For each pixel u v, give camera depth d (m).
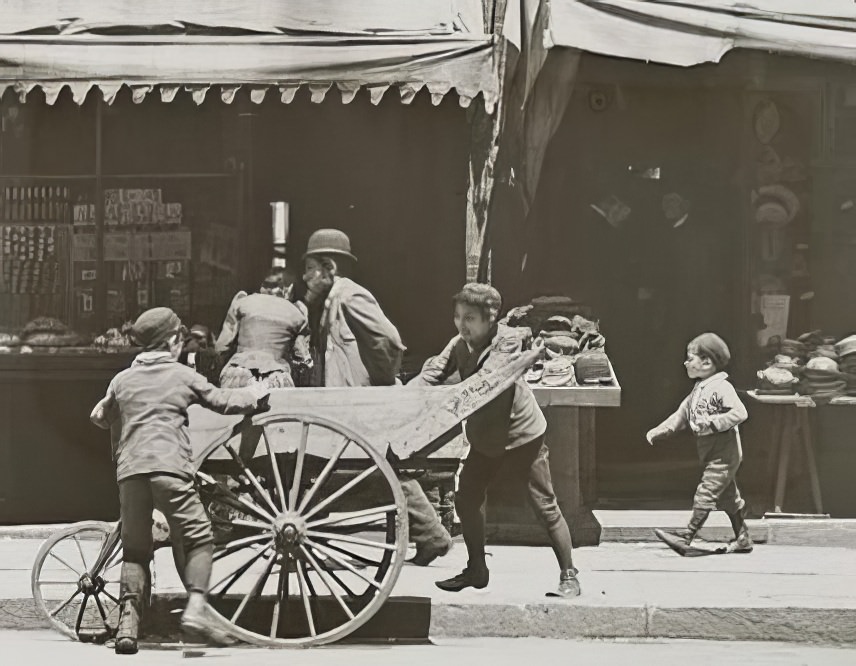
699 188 10.34
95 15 8.00
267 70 7.93
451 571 7.74
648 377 10.34
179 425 6.31
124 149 10.22
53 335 10.16
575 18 7.82
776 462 9.38
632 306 10.38
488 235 8.70
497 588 7.27
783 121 10.28
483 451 6.93
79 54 7.98
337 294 7.71
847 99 10.23
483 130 8.60
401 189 10.16
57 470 10.09
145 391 6.29
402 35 7.86
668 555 8.38
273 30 7.94
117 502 10.06
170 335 6.46
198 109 10.21
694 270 10.37
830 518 9.23
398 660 6.25
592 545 8.73
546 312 9.27
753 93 10.26
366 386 7.12
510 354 6.66
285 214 10.21
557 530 7.04
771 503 9.35
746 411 8.65
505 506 8.74
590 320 9.27
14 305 10.20
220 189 10.22
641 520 9.05
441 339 10.16
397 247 10.17
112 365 10.08
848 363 9.49
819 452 9.50
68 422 10.09
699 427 8.28
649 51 7.86
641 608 6.86
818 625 6.80
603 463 10.23
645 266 10.36
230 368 7.81
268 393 6.54
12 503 10.05
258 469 6.84
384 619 6.86
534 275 10.35
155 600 6.80
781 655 6.46
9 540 9.05
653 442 8.52
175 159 10.22
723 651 6.57
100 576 6.76
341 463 6.91
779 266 10.30
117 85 8.00
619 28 7.84
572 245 10.37
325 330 7.79
